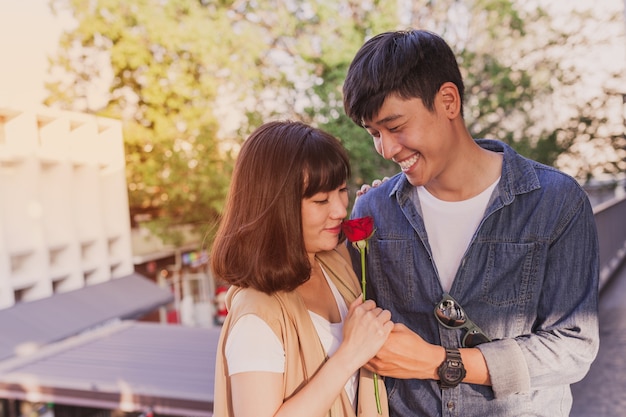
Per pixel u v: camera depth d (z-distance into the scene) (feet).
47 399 16.93
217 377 4.08
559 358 4.18
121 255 34.22
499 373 4.18
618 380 15.61
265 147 3.98
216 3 34.63
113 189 33.86
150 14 35.19
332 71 28.09
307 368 3.99
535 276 4.42
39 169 27.40
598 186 39.19
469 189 4.61
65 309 26.53
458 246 4.68
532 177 4.45
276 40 33.37
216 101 37.09
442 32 30.96
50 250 28.76
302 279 4.00
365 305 4.06
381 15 28.40
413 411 4.82
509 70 29.37
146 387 16.24
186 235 43.39
